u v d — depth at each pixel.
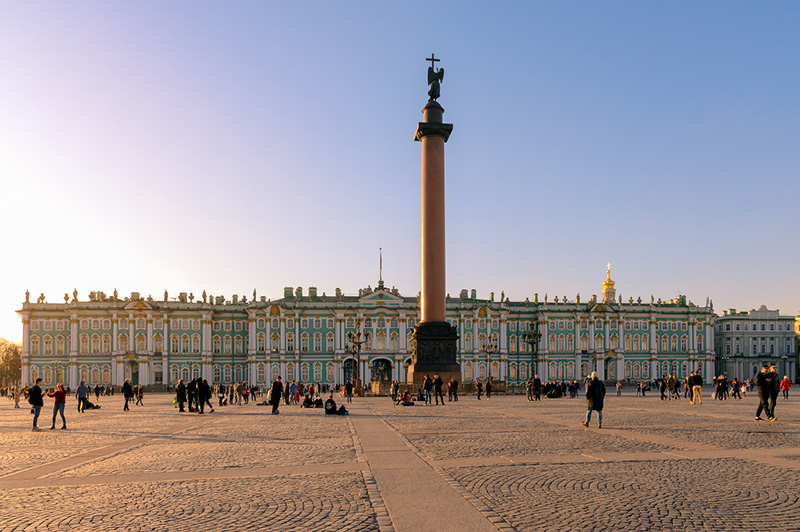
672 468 17.34
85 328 126.50
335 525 11.98
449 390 56.16
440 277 66.31
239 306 132.38
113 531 11.79
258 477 16.59
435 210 66.31
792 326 157.62
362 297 132.38
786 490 14.66
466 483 15.46
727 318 157.88
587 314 136.00
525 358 136.88
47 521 12.52
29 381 125.81
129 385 51.09
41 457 21.28
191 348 128.88
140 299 127.12
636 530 11.60
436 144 66.62
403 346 131.50
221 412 45.88
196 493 14.77
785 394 59.66
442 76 69.06
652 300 141.88
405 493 14.43
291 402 60.78
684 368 138.12
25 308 126.31
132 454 21.55
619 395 75.44
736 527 11.80
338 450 21.55
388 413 40.69
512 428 28.70
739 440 23.33
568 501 13.64
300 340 130.50
